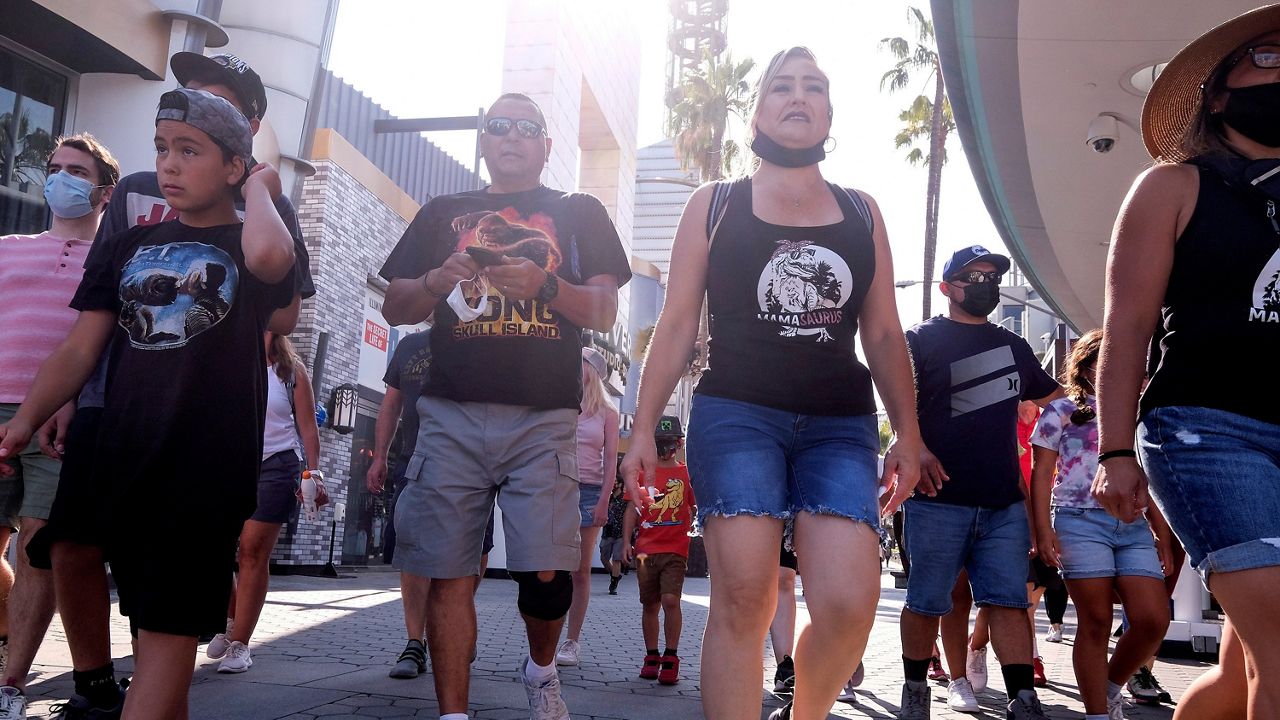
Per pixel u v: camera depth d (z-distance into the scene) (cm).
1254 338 232
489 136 405
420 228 407
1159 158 282
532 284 360
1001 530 459
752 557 271
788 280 291
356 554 1683
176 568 263
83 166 423
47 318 409
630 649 754
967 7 847
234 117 295
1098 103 1002
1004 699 594
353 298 1617
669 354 297
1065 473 477
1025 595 452
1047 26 855
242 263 289
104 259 299
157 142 291
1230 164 248
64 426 360
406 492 370
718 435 284
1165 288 247
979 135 1122
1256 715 215
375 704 436
